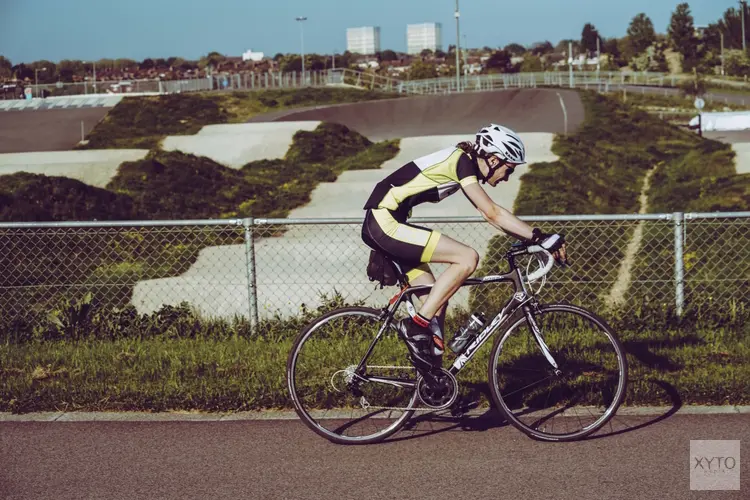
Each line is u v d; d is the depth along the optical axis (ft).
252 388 16.63
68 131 139.13
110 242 39.75
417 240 13.73
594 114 141.18
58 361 20.10
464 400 16.12
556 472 12.89
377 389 15.48
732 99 238.27
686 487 12.17
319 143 110.93
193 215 64.59
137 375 18.44
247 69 507.30
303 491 12.46
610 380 16.43
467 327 14.60
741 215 22.22
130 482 12.91
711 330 21.67
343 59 568.82
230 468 13.41
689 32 432.25
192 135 122.42
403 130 149.79
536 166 77.82
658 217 22.62
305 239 42.45
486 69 430.20
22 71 424.05
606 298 28.17
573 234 37.55
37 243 39.47
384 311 14.65
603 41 526.16
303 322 23.48
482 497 12.07
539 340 14.84
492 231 40.34
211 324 23.73
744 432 14.25
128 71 492.95
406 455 13.84
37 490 12.66
